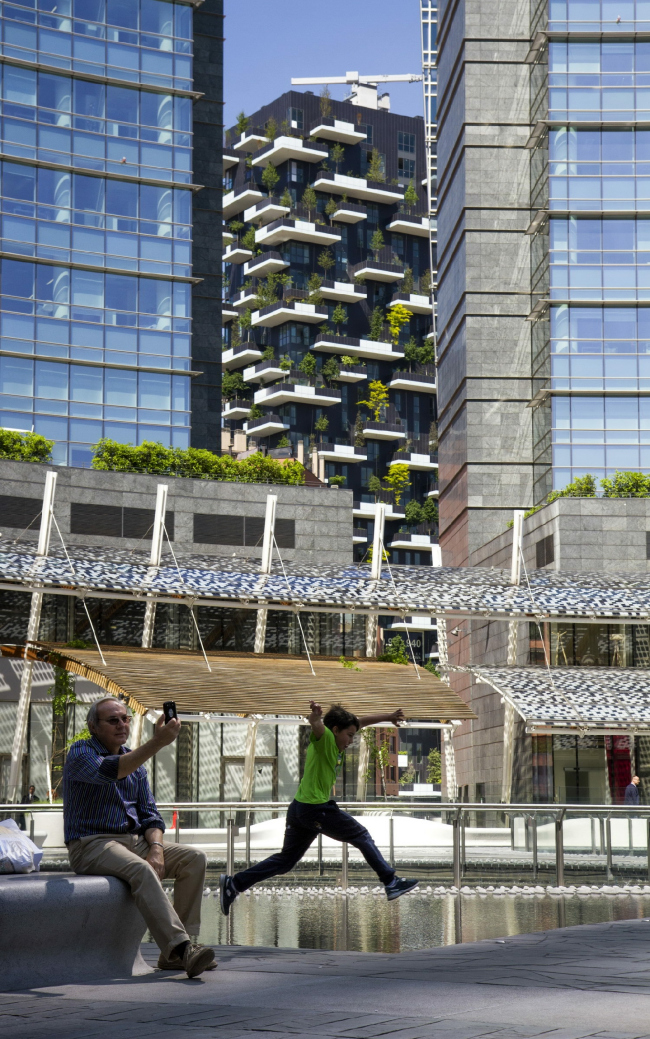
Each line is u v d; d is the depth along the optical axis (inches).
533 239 2361.0
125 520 1827.0
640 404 2162.9
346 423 5949.8
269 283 5935.0
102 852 274.4
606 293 2180.1
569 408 2170.3
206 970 272.1
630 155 2196.1
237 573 1652.3
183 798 1610.5
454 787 1386.6
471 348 2391.7
